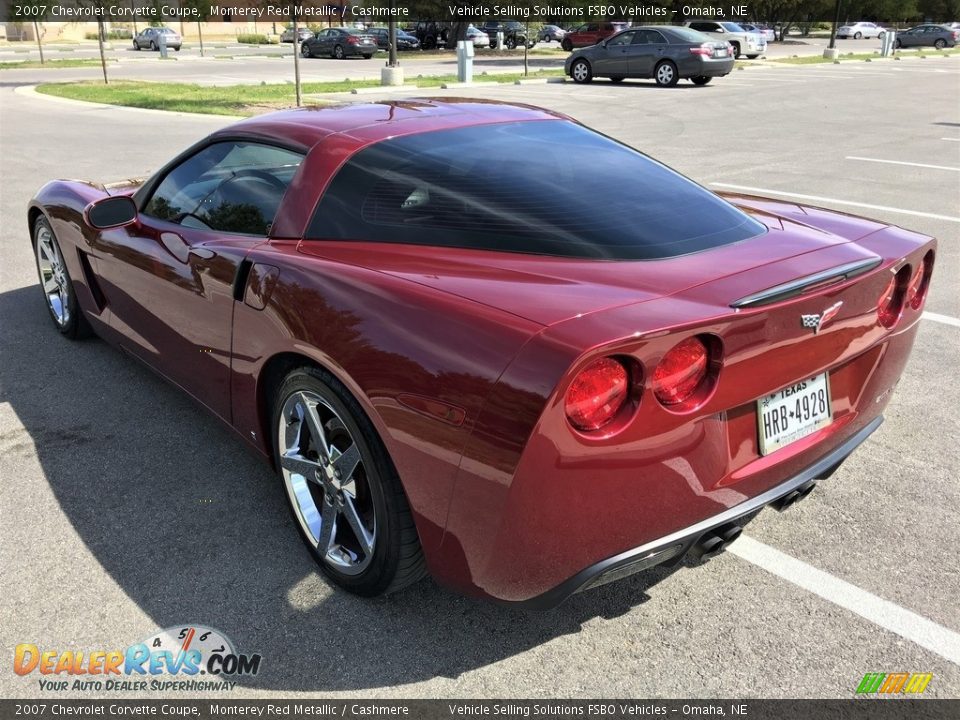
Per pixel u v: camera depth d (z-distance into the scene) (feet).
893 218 23.89
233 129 10.07
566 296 6.43
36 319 15.81
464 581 6.75
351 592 8.09
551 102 56.90
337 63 109.91
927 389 12.94
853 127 44.19
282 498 9.84
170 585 8.27
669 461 6.30
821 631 7.69
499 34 138.10
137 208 11.07
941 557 8.73
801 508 9.64
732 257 7.32
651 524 6.46
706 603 8.07
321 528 8.18
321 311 7.39
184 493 9.91
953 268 19.13
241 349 8.66
